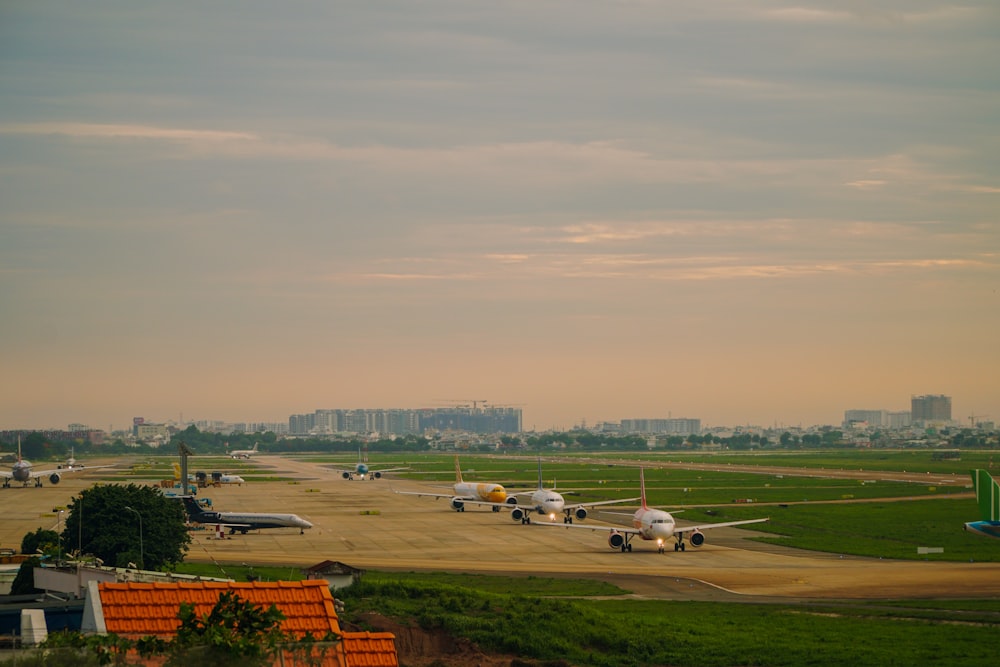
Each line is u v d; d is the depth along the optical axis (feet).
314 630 140.97
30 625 150.71
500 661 266.36
